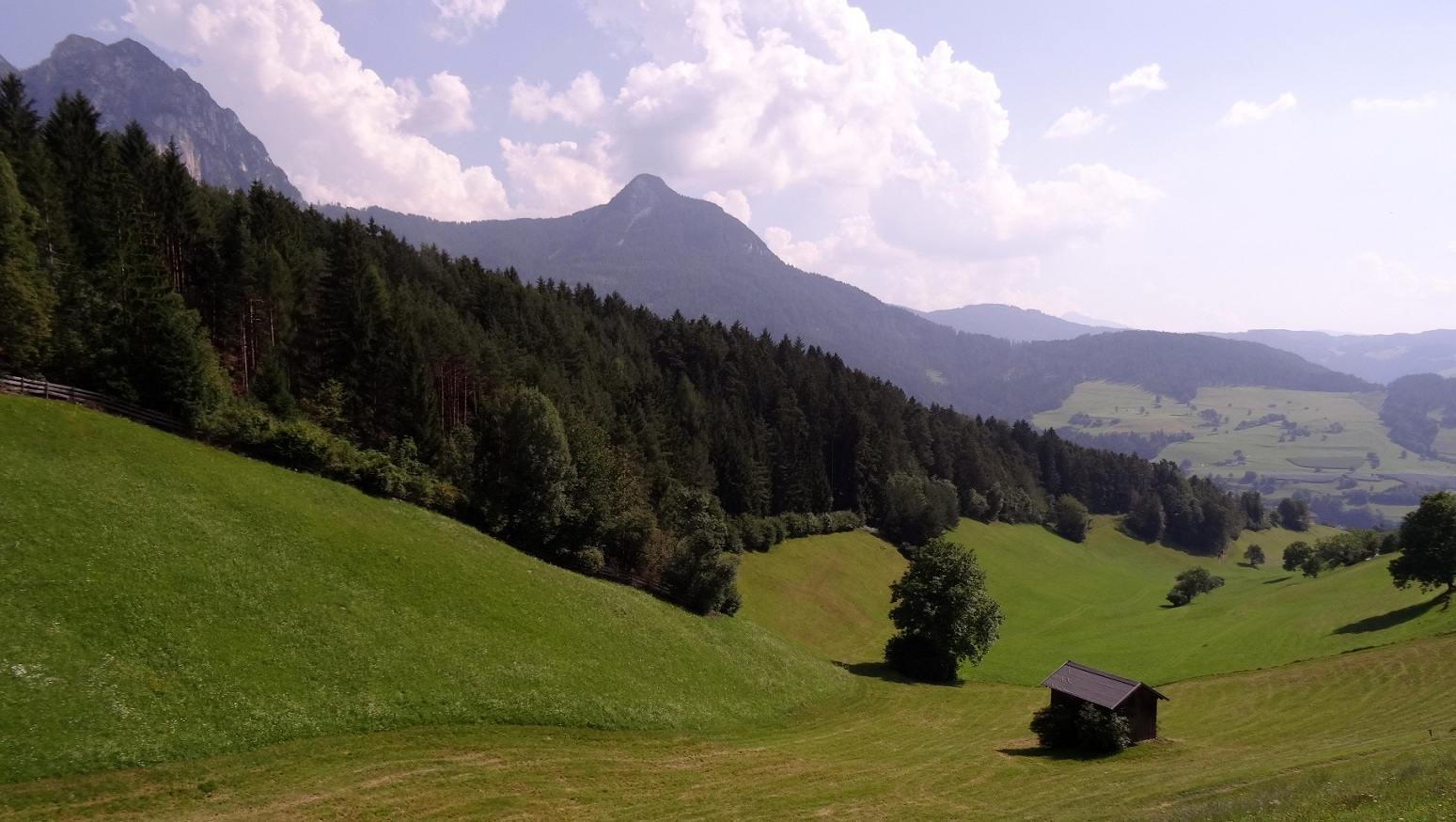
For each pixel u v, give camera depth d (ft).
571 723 124.06
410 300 333.21
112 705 89.51
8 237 162.30
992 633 236.63
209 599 114.73
